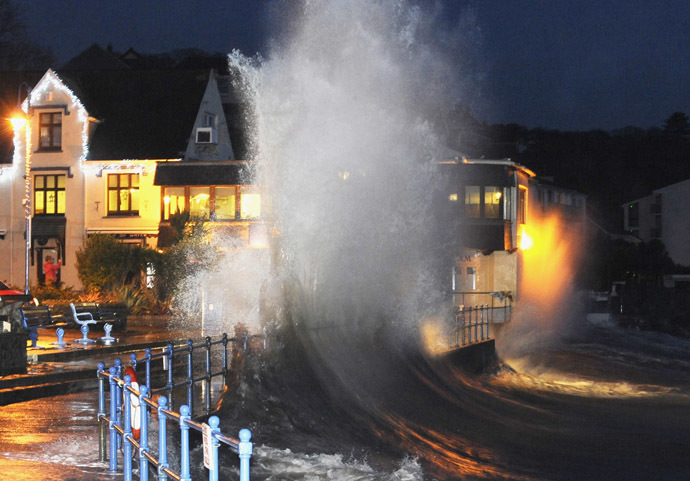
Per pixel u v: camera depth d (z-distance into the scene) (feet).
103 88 211.20
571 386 122.11
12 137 205.46
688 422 90.89
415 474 55.31
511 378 126.93
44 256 199.82
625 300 284.61
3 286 122.01
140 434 37.68
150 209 192.95
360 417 74.13
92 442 50.44
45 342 102.27
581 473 64.80
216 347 108.06
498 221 175.83
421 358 107.34
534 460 68.69
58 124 199.52
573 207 314.55
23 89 202.69
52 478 39.32
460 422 82.43
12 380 69.10
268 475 50.14
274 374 75.66
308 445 59.77
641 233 402.93
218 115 215.51
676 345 209.56
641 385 126.72
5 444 49.26
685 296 294.05
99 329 126.72
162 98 207.72
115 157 194.59
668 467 68.03
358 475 52.37
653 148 534.37
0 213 201.46
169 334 125.08
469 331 125.39
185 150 194.49
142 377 81.97
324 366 86.38
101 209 195.52
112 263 160.56
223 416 62.34
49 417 59.31
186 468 31.42
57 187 199.21
